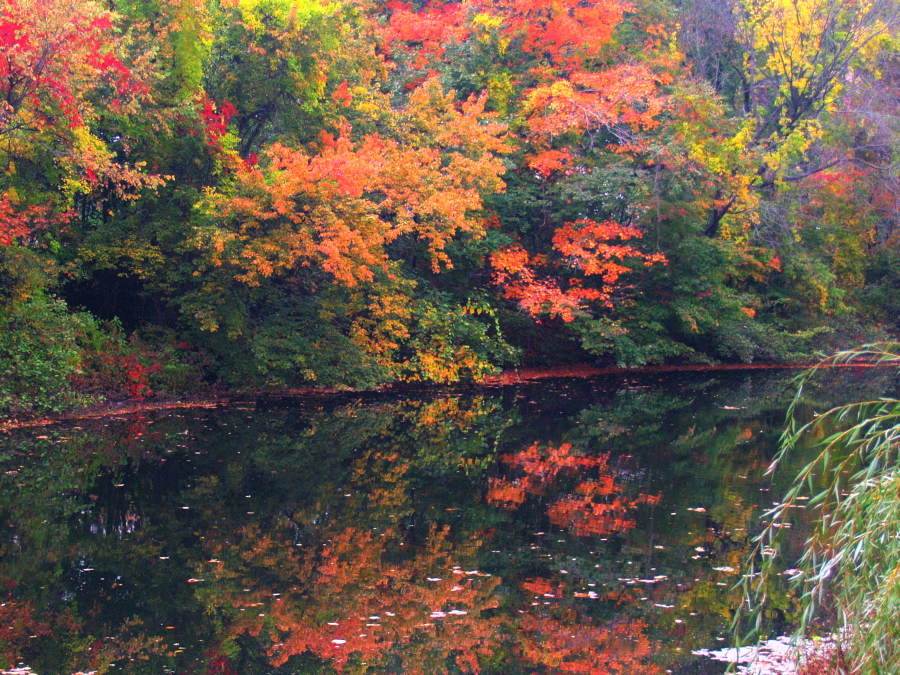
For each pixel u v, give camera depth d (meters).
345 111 19.95
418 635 6.19
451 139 20.56
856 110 27.95
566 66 23.95
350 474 11.45
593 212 24.25
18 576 7.24
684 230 24.98
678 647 5.95
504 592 7.07
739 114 30.69
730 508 9.95
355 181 16.27
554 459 12.86
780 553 8.15
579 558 8.01
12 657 5.66
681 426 16.23
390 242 20.09
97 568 7.48
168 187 17.19
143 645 5.91
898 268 32.88
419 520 9.30
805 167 29.67
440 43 24.89
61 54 12.73
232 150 17.44
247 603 6.77
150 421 14.48
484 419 16.56
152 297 17.80
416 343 20.64
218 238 15.40
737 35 29.03
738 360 29.36
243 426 14.56
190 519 9.05
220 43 17.80
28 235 14.95
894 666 3.76
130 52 15.59
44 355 14.46
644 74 22.38
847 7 26.61
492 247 22.45
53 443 12.44
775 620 6.46
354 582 7.28
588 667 5.64
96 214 18.88
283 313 19.17
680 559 7.99
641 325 25.77
